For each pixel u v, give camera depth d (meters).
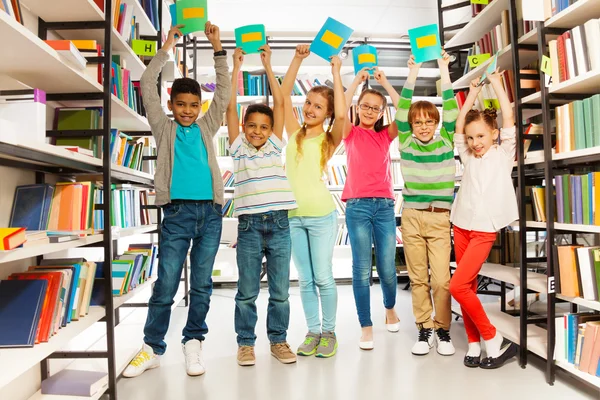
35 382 1.64
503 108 2.05
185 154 1.94
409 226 2.23
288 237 2.04
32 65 1.43
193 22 1.99
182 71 3.79
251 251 2.00
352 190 2.26
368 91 2.29
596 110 1.68
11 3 1.36
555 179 1.92
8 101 1.35
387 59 5.08
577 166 1.96
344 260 4.57
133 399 1.69
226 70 2.05
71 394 1.57
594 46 1.68
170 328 2.78
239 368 2.02
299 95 4.34
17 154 1.15
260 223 1.98
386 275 2.36
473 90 2.15
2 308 1.33
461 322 2.80
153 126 1.97
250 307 2.06
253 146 2.04
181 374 1.95
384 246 2.30
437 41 2.18
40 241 1.31
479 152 2.06
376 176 2.24
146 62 2.84
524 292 2.01
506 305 2.91
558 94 1.91
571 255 1.78
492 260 2.97
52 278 1.42
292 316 3.04
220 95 2.04
